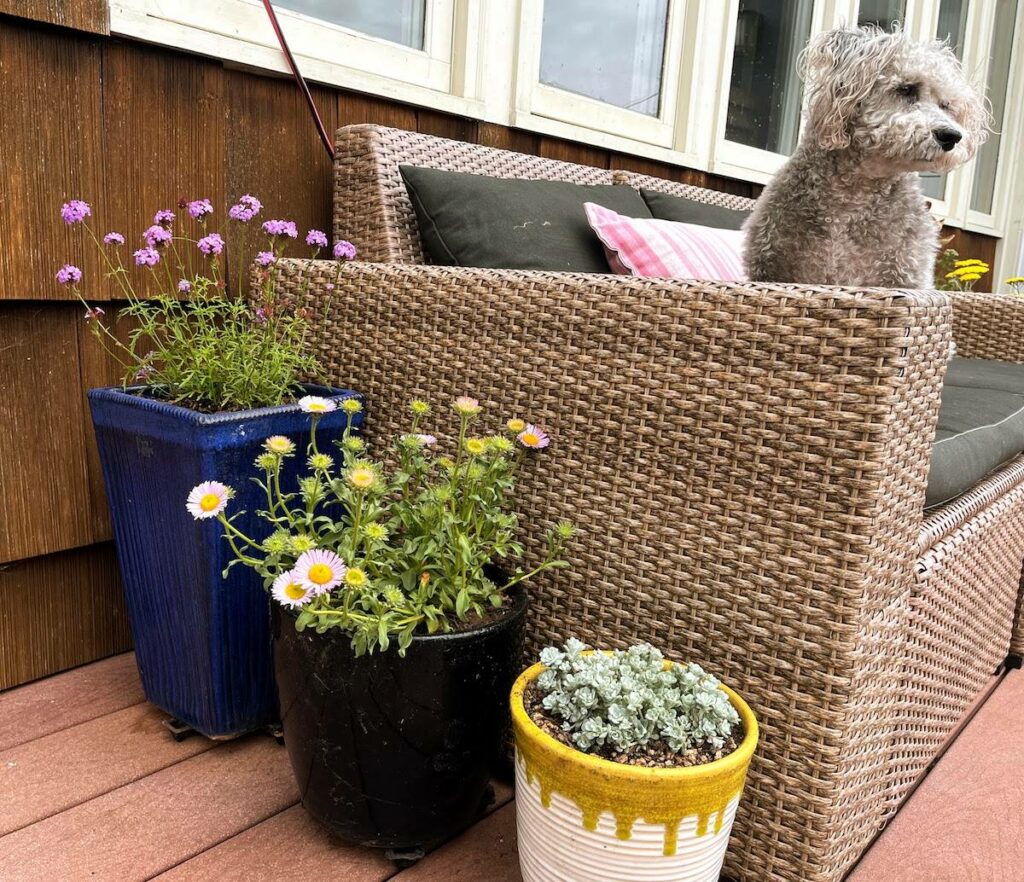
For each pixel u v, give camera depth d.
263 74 1.54
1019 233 4.63
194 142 1.46
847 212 1.40
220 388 1.22
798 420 0.89
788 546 0.91
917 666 1.10
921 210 1.46
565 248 1.56
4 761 1.17
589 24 2.25
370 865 1.01
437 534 1.00
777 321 0.89
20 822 1.04
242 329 1.30
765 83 2.90
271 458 0.99
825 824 0.91
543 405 1.11
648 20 2.42
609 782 0.78
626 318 1.02
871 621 0.92
